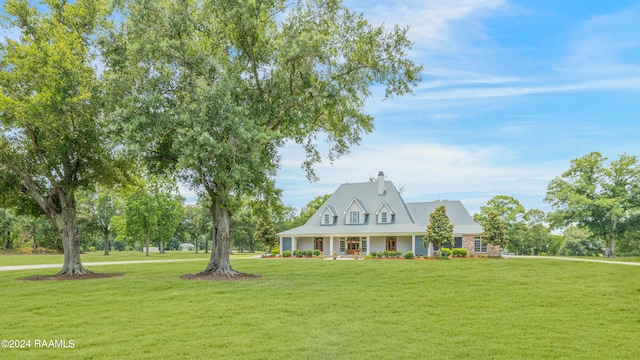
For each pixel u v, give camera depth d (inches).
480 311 538.0
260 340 396.5
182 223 3105.3
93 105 846.5
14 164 916.0
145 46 749.3
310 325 457.7
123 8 776.3
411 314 517.7
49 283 792.3
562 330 441.4
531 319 492.4
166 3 796.6
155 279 849.5
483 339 405.7
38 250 2997.0
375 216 1784.0
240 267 1120.8
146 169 936.3
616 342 396.5
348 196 1915.6
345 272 968.3
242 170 737.0
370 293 669.3
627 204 2020.2
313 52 774.5
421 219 1886.1
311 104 862.5
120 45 837.8
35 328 443.8
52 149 889.5
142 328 442.3
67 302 589.3
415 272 954.7
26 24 884.0
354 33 855.1
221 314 509.0
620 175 2096.5
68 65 788.0
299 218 2760.8
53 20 892.0
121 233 2559.1
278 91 850.1
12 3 860.6
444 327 451.2
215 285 755.4
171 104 768.9
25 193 954.1
